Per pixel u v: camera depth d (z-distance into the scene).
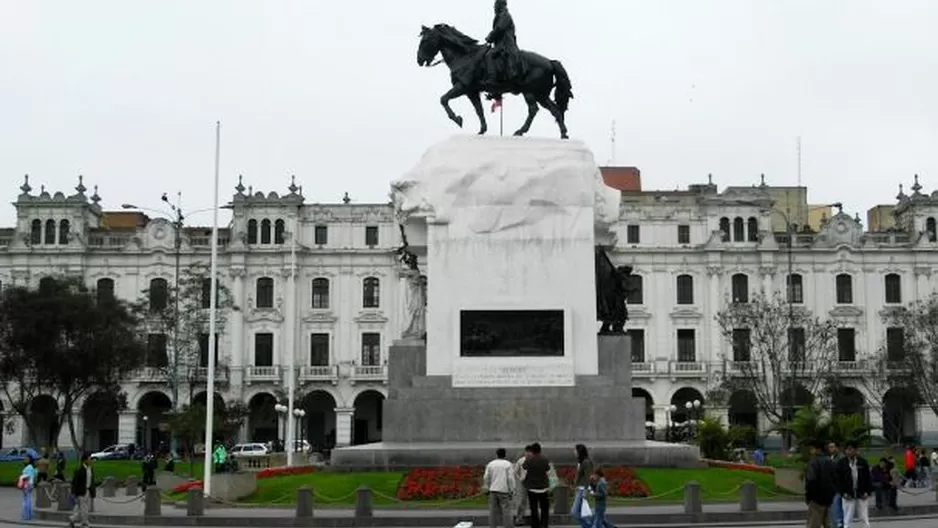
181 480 43.88
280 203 101.44
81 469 28.84
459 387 34.97
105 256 101.00
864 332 101.88
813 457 22.64
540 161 36.38
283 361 100.38
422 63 38.00
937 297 96.69
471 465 33.34
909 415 99.38
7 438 97.38
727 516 27.89
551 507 28.72
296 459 61.75
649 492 30.66
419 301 37.84
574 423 34.69
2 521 33.31
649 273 102.38
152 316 84.25
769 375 95.81
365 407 103.75
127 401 96.50
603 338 35.66
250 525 27.89
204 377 97.69
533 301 35.50
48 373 67.62
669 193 104.19
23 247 100.50
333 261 101.75
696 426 59.00
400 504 29.66
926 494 42.16
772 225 107.69
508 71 36.97
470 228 35.84
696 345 101.50
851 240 102.81
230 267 100.75
